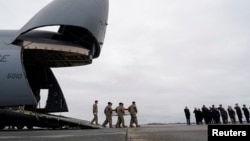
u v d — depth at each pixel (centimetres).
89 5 1409
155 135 574
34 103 1255
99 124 1781
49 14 1288
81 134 690
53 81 1756
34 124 1286
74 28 1470
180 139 447
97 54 1706
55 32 1548
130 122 1847
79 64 1798
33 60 1662
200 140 422
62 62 1742
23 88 1252
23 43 1360
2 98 1239
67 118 1351
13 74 1258
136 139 459
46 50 1454
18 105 1251
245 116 2383
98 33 1447
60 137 562
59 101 1717
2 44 1330
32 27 1266
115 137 521
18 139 520
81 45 1518
